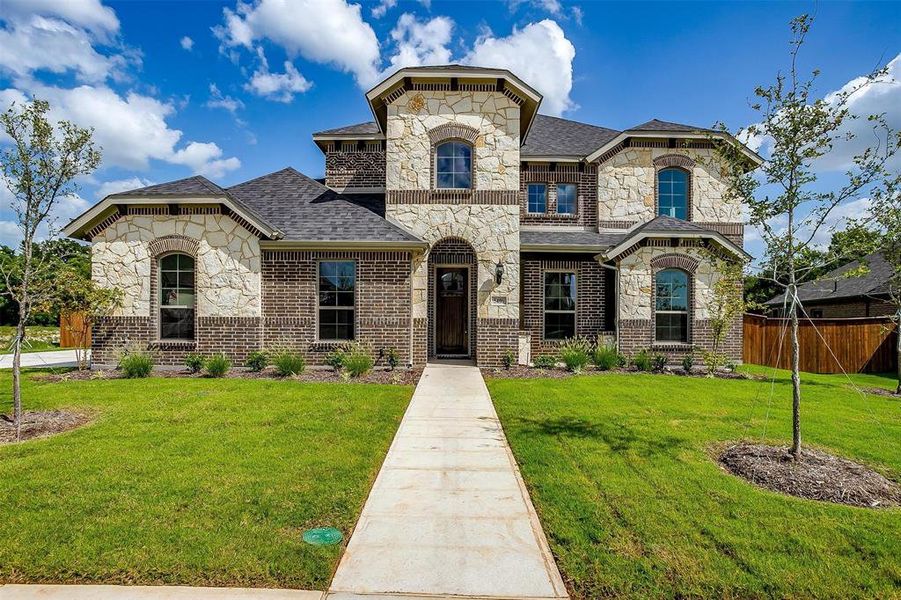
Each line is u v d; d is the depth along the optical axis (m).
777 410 8.92
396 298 13.64
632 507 4.75
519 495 5.14
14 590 3.43
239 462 5.86
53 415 8.16
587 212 17.14
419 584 3.55
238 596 3.38
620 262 14.60
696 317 14.59
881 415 8.77
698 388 10.89
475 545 4.10
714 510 4.70
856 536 4.22
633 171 16.94
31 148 7.45
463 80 14.56
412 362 13.85
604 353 13.73
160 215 13.34
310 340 13.55
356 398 9.45
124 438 6.80
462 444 6.90
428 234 14.58
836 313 22.53
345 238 13.40
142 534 4.12
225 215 13.35
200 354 13.34
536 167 17.19
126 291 13.31
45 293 8.16
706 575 3.64
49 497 4.83
